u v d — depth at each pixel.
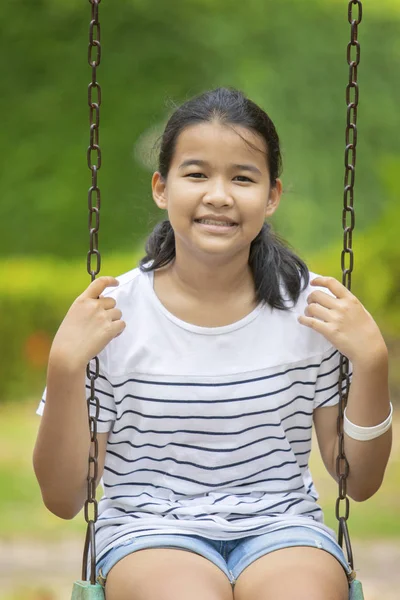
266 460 4.57
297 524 4.39
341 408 4.48
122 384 4.55
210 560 4.24
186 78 21.88
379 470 4.60
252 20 21.98
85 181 22.16
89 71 22.17
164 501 4.51
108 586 4.22
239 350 4.59
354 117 4.47
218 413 4.52
